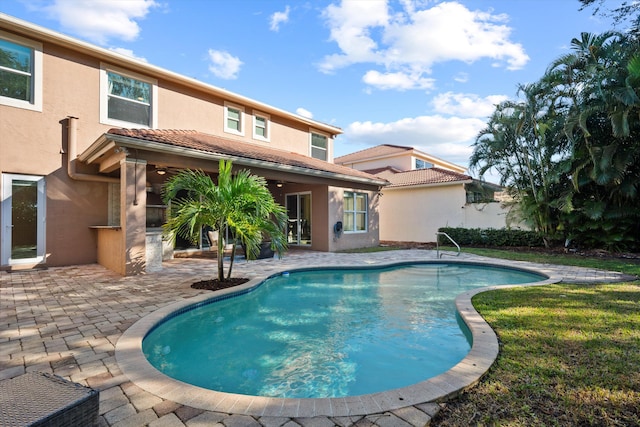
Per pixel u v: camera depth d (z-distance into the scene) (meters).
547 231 14.08
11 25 8.69
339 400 2.66
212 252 13.41
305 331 5.38
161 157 8.77
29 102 9.23
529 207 14.11
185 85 12.63
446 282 9.20
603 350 3.58
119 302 5.73
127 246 8.13
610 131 12.03
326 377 3.82
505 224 16.16
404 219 19.94
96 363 3.38
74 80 9.95
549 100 12.97
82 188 10.17
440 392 2.72
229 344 4.86
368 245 16.25
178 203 8.11
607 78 11.29
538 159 13.84
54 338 4.07
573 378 2.98
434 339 4.96
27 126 9.19
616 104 11.15
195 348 4.73
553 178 12.81
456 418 2.43
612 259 11.37
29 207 9.27
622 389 2.79
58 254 9.74
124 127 10.96
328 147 18.78
